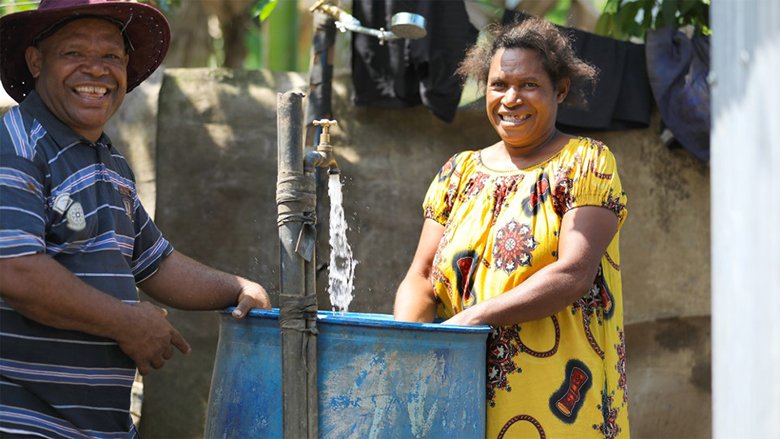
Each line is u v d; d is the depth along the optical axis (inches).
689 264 206.2
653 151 205.5
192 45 296.5
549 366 122.4
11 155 108.5
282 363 106.2
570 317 124.2
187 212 196.7
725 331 75.8
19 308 107.6
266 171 198.8
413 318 134.3
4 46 119.3
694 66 198.2
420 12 186.5
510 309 117.9
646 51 198.1
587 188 123.1
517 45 129.1
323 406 106.9
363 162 199.3
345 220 197.5
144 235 129.0
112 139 195.3
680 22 207.0
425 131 201.6
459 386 112.1
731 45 74.3
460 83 188.1
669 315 204.8
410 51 187.6
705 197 207.0
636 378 203.3
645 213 204.7
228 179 197.9
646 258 204.5
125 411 119.9
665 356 205.3
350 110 199.5
